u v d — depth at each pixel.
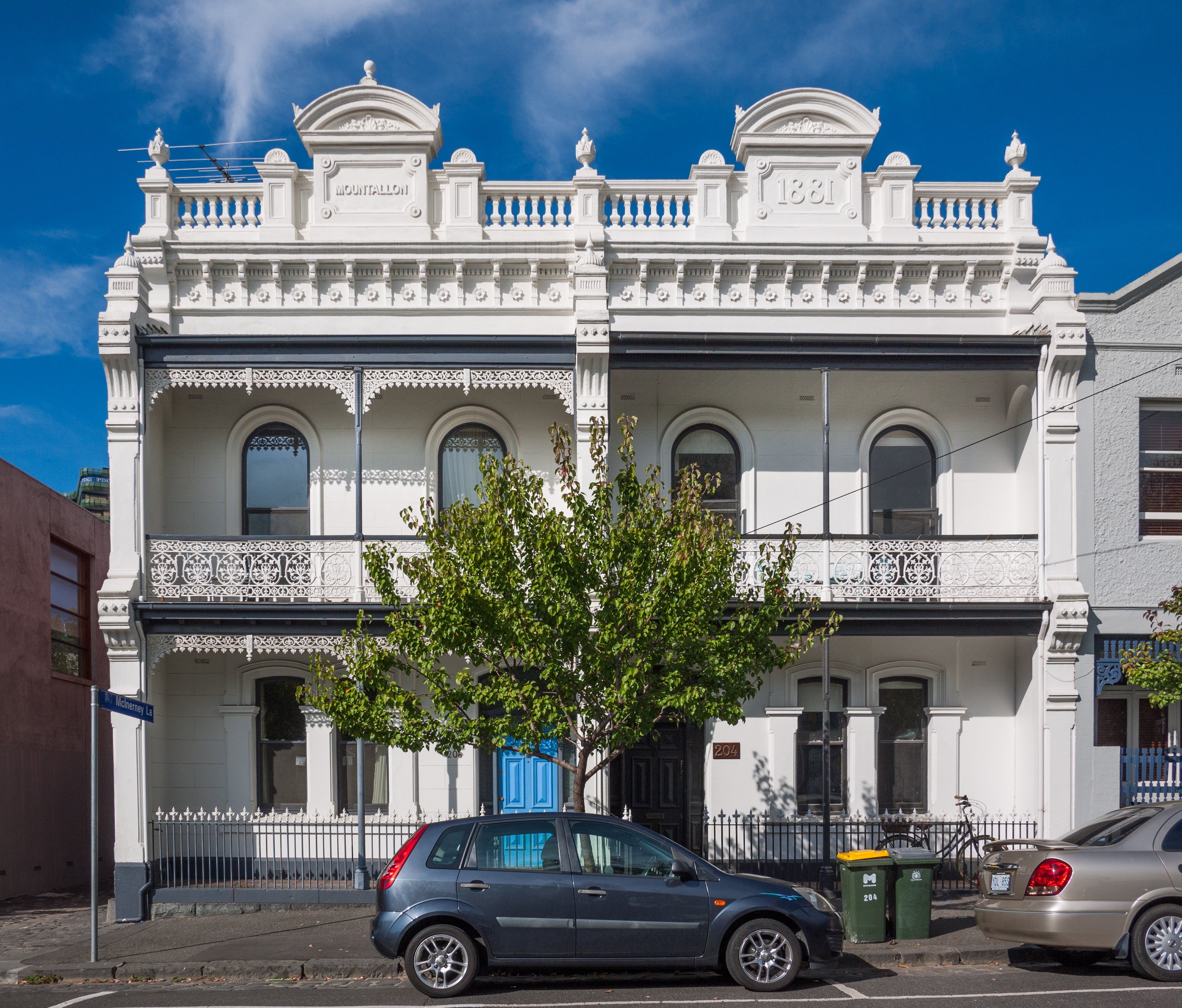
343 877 15.04
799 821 15.35
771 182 15.92
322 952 11.30
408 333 15.47
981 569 14.84
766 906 9.43
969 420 16.30
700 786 15.77
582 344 14.55
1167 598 14.77
